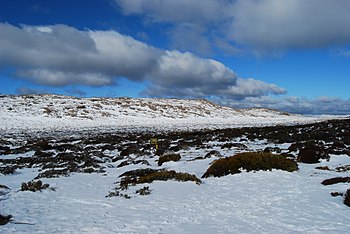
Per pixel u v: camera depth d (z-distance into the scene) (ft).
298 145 85.46
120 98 434.71
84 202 37.06
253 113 501.97
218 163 55.06
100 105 354.74
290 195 38.65
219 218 30.45
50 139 149.89
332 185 43.11
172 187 44.01
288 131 144.05
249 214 31.68
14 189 46.29
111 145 114.01
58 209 34.04
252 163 54.08
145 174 55.77
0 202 37.35
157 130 209.05
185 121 322.34
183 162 72.13
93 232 26.61
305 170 55.57
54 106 320.91
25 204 36.32
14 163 78.13
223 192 41.14
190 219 30.14
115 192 41.65
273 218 30.32
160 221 29.50
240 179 48.70
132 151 91.91
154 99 464.24
